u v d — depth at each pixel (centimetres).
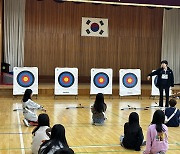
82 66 1544
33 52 1495
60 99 1204
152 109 1040
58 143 398
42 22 1499
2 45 1452
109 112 973
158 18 1605
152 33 1605
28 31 1484
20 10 1459
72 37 1530
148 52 1603
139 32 1591
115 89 1336
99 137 685
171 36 1606
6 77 1325
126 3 1035
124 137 610
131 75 1295
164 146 492
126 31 1580
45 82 1497
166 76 1042
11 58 1460
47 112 945
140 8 1587
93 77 1267
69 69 1248
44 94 1265
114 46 1570
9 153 561
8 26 1448
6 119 836
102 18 1550
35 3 1488
